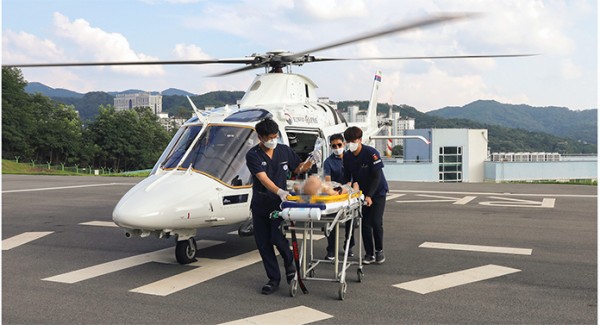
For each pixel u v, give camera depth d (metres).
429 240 8.38
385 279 6.02
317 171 8.73
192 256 6.87
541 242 8.17
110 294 5.46
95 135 96.50
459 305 5.05
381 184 6.63
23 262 6.98
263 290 5.47
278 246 5.44
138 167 103.38
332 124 9.68
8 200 14.50
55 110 101.56
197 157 6.86
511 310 4.89
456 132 65.88
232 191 6.80
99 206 13.16
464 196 15.24
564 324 4.52
